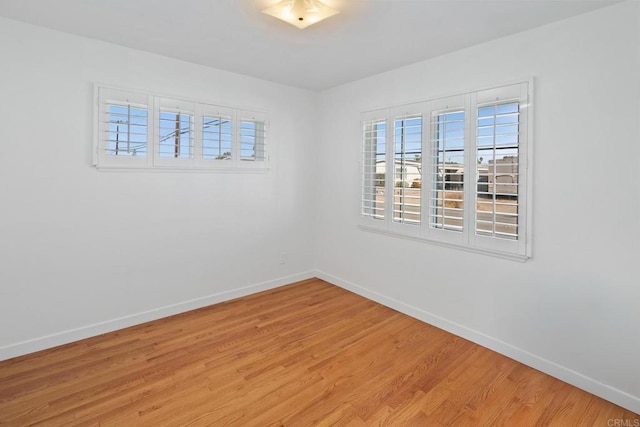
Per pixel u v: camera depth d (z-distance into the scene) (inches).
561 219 84.7
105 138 104.4
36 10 83.4
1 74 88.5
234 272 138.3
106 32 95.7
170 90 116.3
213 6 80.0
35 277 95.9
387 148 127.3
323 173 159.0
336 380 84.6
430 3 76.5
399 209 123.8
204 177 127.3
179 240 122.7
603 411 74.9
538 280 89.4
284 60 116.3
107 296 108.3
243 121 135.6
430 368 90.3
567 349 84.8
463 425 70.3
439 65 109.9
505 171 93.5
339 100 148.3
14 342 93.6
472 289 104.3
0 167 89.6
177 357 94.3
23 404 74.2
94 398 76.6
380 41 98.4
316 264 167.0
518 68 91.0
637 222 73.8
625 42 73.9
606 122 77.0
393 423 70.5
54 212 97.9
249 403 75.9
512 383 84.2
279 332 110.0
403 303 125.7
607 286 78.3
